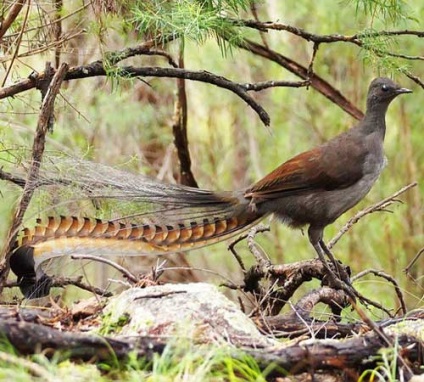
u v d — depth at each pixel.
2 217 13.48
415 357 8.39
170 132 18.72
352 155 11.66
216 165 21.42
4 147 12.59
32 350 7.95
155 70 12.60
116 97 16.70
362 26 15.56
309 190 11.60
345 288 11.12
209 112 21.03
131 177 10.98
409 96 19.86
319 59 19.47
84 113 16.44
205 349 8.24
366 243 19.41
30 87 12.07
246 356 8.09
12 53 13.02
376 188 20.09
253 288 12.07
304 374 8.37
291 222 11.79
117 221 10.69
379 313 16.09
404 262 19.25
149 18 11.53
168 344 8.10
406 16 13.05
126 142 18.44
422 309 10.38
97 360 8.02
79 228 10.59
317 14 18.88
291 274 11.53
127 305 9.33
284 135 21.02
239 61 20.00
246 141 21.41
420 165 20.59
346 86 19.86
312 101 20.61
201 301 9.19
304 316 10.38
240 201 11.39
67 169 10.78
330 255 11.74
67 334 8.02
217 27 11.94
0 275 10.58
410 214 19.88
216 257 19.25
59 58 13.29
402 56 13.05
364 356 8.26
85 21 13.59
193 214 11.13
